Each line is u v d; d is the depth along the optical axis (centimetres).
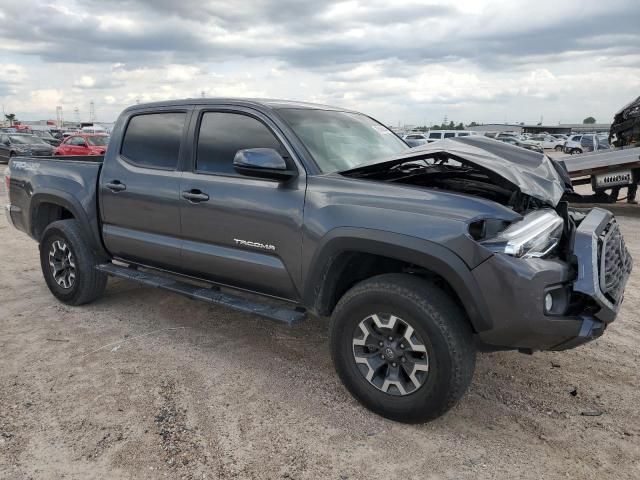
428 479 261
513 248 266
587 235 290
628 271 344
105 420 307
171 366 376
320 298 333
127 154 443
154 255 425
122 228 446
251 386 349
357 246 304
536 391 347
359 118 444
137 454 277
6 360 382
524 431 302
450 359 279
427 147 340
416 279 296
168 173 405
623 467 271
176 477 260
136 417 310
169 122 418
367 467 269
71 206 469
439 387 283
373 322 306
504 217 277
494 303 271
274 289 356
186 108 410
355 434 296
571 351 409
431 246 280
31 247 743
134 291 544
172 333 436
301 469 267
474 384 355
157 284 417
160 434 294
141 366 375
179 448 282
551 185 323
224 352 400
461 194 292
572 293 286
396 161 323
